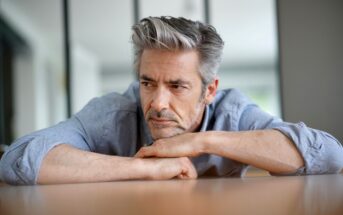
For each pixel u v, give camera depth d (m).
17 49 5.11
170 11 4.38
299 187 0.62
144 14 4.39
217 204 0.46
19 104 5.05
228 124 1.19
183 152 0.94
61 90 5.26
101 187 0.70
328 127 3.31
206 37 1.03
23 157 0.89
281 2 3.38
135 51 1.07
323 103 3.32
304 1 3.35
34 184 0.88
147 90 1.03
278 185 0.66
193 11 4.37
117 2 4.48
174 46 0.98
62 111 5.24
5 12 4.88
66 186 0.75
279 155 0.98
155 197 0.54
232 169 1.18
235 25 5.11
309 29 3.35
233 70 8.77
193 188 0.64
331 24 3.34
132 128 1.20
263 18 4.91
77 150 0.92
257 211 0.41
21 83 5.14
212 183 0.73
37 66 5.21
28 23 5.05
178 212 0.42
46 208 0.47
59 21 5.02
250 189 0.61
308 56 3.35
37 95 5.21
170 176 0.89
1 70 4.77
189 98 1.03
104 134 1.16
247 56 7.51
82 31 5.19
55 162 0.88
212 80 1.09
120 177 0.86
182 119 1.03
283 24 3.38
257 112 1.21
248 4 4.73
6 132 4.52
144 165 0.88
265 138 0.99
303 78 3.34
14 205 0.50
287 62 3.36
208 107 1.18
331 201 0.47
